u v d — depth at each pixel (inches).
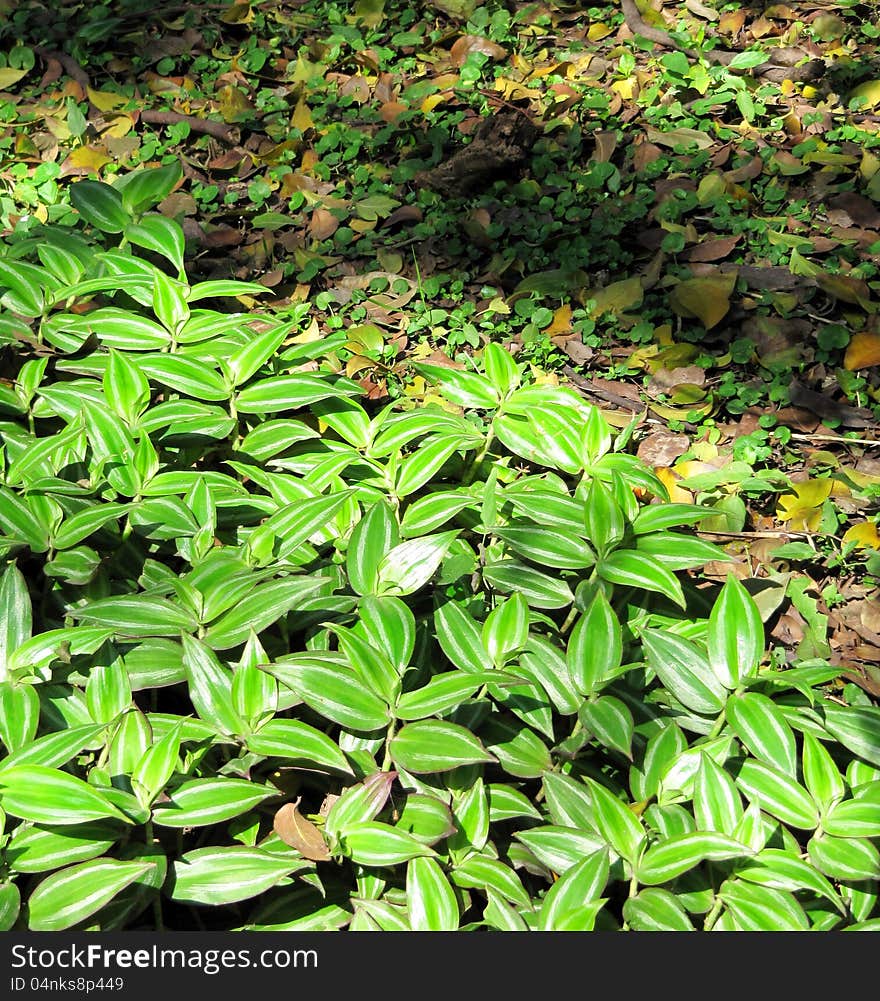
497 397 60.4
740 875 48.8
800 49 89.6
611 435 60.5
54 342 62.0
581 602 53.8
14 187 82.0
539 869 50.2
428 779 50.9
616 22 95.8
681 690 51.4
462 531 57.8
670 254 71.9
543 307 69.9
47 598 54.6
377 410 66.3
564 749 50.6
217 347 61.6
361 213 77.7
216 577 52.2
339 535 56.3
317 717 52.4
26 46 97.1
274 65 94.7
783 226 73.6
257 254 75.1
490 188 79.2
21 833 47.9
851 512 62.2
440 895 47.9
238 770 49.2
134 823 47.6
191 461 59.8
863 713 51.6
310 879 47.9
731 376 66.8
